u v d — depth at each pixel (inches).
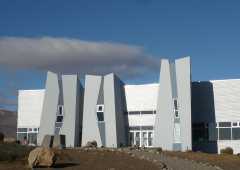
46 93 2714.1
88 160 1382.9
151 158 1558.8
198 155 1886.1
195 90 2736.2
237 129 2613.2
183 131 2509.8
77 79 2704.2
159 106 2583.7
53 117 2677.2
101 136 2618.1
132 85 2837.1
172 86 2576.3
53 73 2731.3
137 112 2792.8
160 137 2554.1
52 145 2134.6
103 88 2672.2
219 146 2635.3
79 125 2711.6
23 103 2947.8
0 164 1239.5
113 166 1256.2
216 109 2672.2
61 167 1210.6
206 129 2677.2
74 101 2664.9
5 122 5457.7
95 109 2657.5
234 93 2645.2
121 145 2620.6
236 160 1734.7
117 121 2640.3
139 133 2770.7
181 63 2573.8
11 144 1637.6
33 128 2898.6
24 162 1272.1
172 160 1587.1
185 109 2527.1
